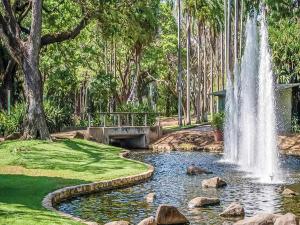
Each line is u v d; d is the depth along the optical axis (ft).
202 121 193.06
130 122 129.59
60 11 117.91
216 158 96.07
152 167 72.69
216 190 57.57
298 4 137.28
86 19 107.24
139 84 204.23
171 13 190.39
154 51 186.29
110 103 170.81
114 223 37.68
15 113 105.29
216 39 196.13
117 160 77.36
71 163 71.05
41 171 63.41
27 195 45.98
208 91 224.12
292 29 140.05
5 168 65.41
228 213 43.42
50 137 93.15
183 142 118.21
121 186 59.11
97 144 98.58
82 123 139.13
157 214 40.14
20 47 93.40
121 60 178.19
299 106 132.36
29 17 130.31
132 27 114.73
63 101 187.11
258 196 53.42
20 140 89.66
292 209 46.39
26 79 92.84
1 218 33.91
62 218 36.27
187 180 65.62
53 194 47.42
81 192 53.01
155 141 122.93
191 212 44.96
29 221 33.40
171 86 220.84
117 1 108.47
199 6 168.14
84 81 189.78
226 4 164.04
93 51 167.53
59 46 144.66
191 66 213.25
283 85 123.34
